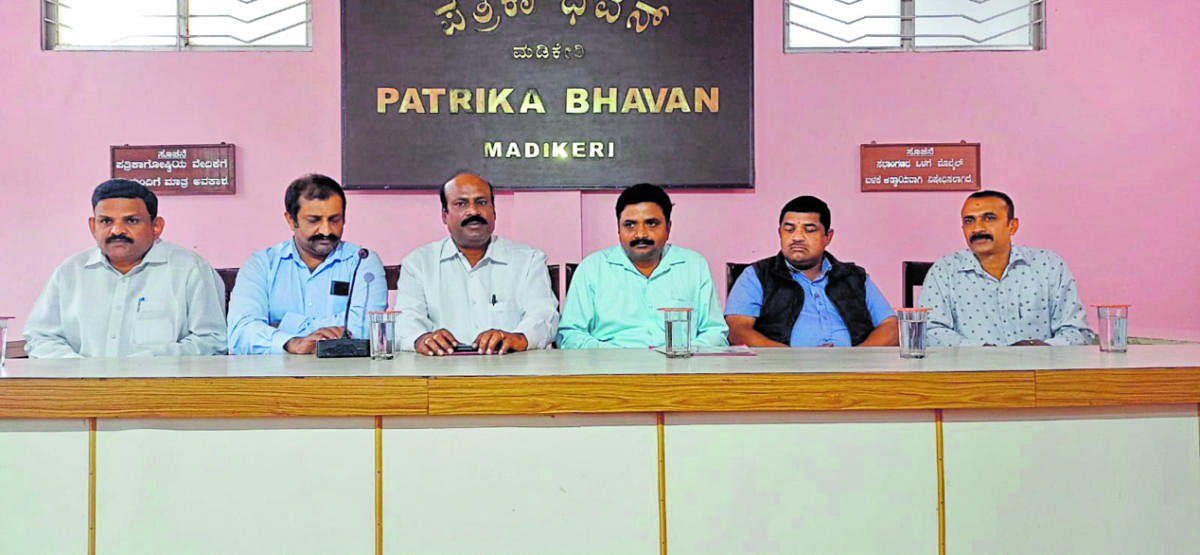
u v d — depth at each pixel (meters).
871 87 3.80
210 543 1.52
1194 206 3.81
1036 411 1.56
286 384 1.50
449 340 2.02
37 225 3.67
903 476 1.55
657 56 3.76
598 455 1.53
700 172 3.76
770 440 1.54
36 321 2.48
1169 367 1.56
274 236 3.73
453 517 1.53
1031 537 1.56
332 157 3.75
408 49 3.72
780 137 3.80
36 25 3.67
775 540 1.54
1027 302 3.01
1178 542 1.57
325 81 3.75
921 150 3.78
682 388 1.51
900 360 1.77
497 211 3.79
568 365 1.71
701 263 2.75
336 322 2.64
